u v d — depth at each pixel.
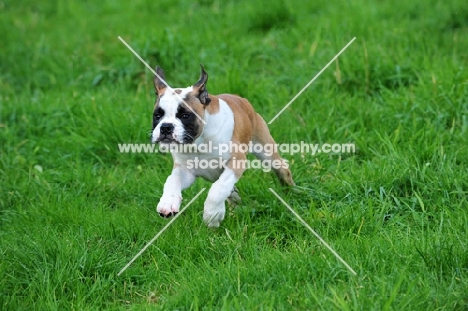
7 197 7.88
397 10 11.50
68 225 7.01
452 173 7.12
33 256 6.32
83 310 5.70
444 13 11.10
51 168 8.68
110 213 7.21
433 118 8.42
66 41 11.85
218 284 5.71
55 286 5.94
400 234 6.36
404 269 5.61
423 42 10.24
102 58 10.96
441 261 5.79
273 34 11.12
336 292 5.44
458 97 8.56
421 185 7.09
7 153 9.03
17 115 9.63
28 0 14.10
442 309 5.21
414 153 7.53
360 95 9.24
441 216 6.48
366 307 5.22
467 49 10.12
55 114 9.50
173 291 5.94
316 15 11.66
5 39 12.16
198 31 11.34
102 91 10.08
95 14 13.26
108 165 8.66
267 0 11.80
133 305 5.76
